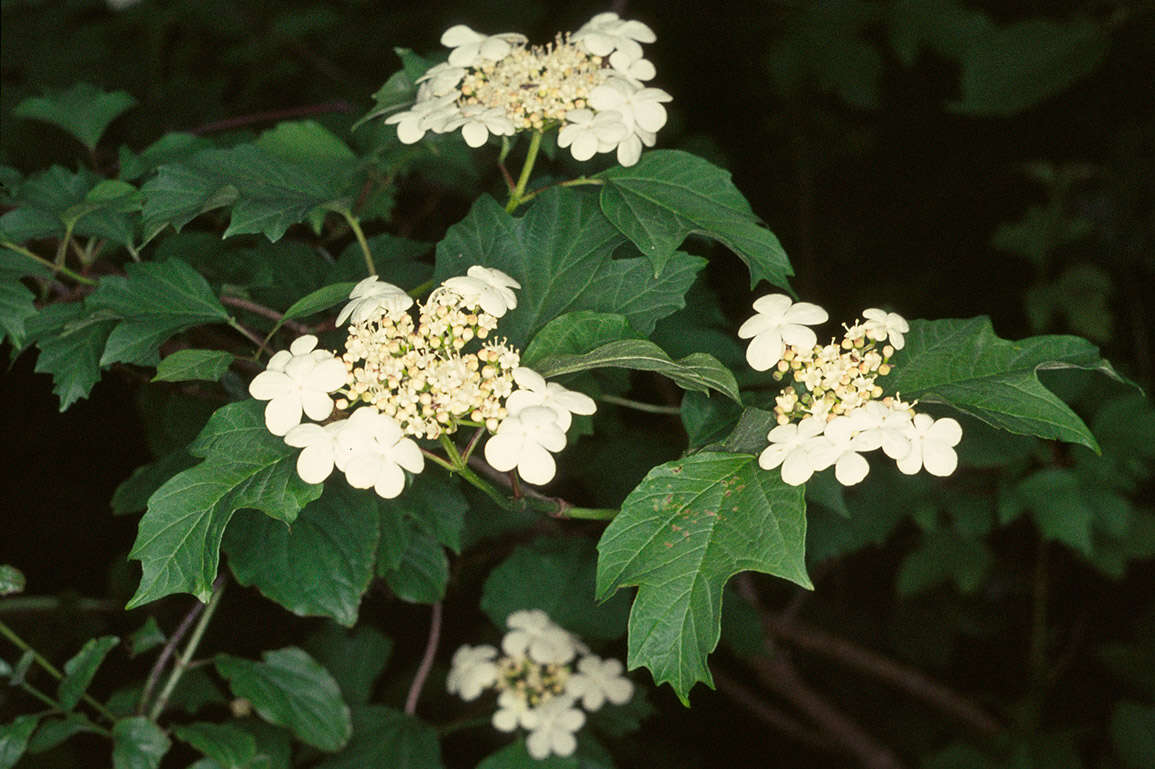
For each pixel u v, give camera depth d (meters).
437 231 0.98
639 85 0.67
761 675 1.20
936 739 1.28
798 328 0.62
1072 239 1.19
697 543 0.60
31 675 0.88
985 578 1.25
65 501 1.24
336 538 0.71
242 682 0.76
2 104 0.93
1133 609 1.28
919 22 1.05
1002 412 0.63
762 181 1.31
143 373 0.80
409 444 0.61
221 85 0.99
